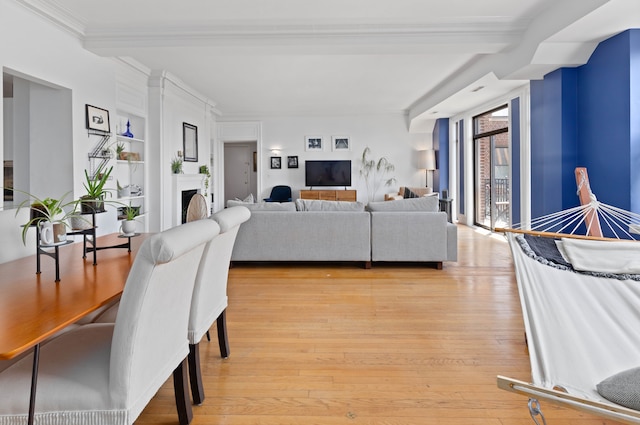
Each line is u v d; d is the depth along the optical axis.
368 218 4.15
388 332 2.48
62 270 1.68
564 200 3.94
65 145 3.73
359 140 8.84
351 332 2.48
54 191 3.75
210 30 3.74
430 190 7.76
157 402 1.71
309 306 2.99
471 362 2.07
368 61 4.95
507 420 1.57
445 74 5.59
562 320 1.48
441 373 1.96
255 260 4.24
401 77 5.74
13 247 2.02
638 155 3.24
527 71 3.99
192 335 1.62
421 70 5.38
